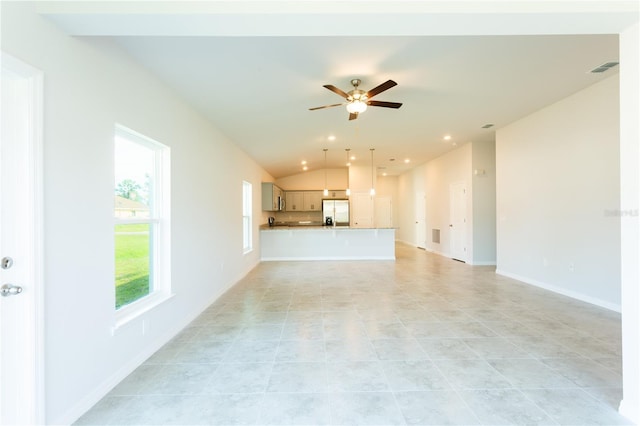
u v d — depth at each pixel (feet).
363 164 30.50
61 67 5.59
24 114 4.96
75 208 5.87
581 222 12.73
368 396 6.33
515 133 16.38
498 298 13.38
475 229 21.56
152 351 8.36
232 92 10.68
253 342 9.05
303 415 5.75
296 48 8.25
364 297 13.79
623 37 5.77
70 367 5.65
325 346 8.73
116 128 7.54
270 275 18.95
